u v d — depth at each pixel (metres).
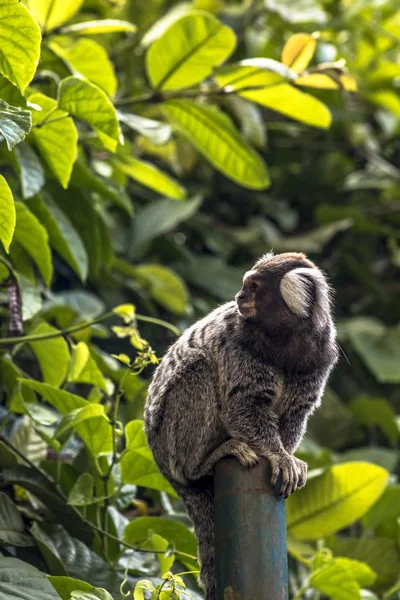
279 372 7.71
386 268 16.83
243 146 9.92
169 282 12.73
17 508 8.18
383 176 16.38
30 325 10.09
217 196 16.53
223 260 15.38
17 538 7.87
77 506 8.45
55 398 8.12
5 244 6.51
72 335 10.38
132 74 13.45
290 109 9.55
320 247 16.09
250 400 7.48
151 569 8.34
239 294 7.81
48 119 7.88
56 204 10.30
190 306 13.64
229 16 14.38
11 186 9.36
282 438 7.77
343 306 16.28
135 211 15.34
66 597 7.02
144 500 10.83
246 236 15.66
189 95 9.70
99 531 8.05
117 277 13.24
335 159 16.88
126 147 10.46
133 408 9.84
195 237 15.94
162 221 14.05
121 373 10.02
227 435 7.57
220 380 7.59
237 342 7.66
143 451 8.03
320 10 13.78
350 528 12.63
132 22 14.05
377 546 10.71
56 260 13.88
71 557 7.91
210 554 7.25
